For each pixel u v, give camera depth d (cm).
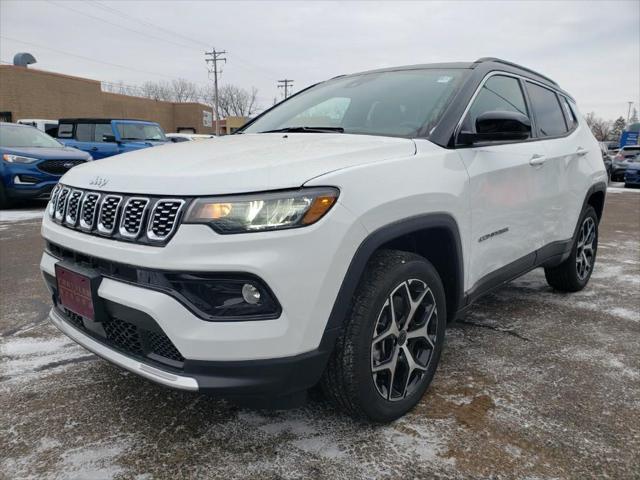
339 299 193
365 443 215
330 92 333
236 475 196
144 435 221
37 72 2972
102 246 200
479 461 204
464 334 336
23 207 990
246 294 182
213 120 5091
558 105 397
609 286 456
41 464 202
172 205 185
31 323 356
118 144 1268
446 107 266
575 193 384
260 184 182
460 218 248
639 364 292
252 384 184
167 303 182
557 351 309
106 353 212
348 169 199
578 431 224
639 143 3697
